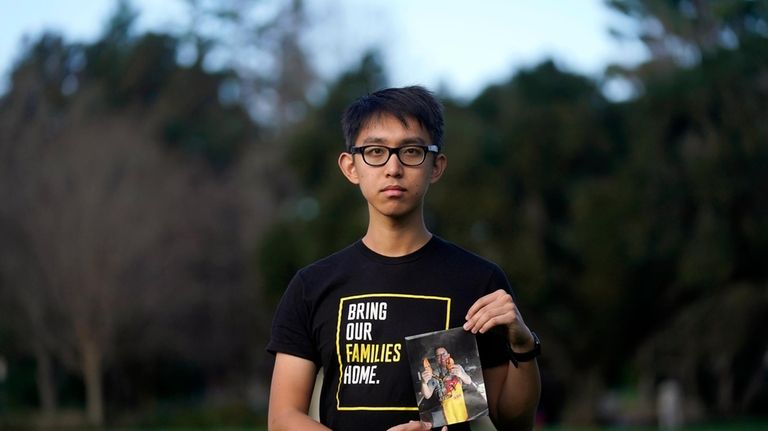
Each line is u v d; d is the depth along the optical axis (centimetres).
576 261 3394
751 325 3294
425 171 334
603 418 3822
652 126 3183
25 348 3897
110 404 4116
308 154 3688
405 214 334
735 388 3597
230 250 4269
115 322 3800
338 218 3516
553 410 3859
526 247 3300
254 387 4431
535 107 3394
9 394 4097
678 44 3716
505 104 3581
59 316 3819
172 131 4812
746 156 3081
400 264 335
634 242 3173
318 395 352
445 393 316
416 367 319
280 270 3672
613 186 3222
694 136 3144
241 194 4362
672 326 3372
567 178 3381
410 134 332
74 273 3747
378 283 333
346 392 325
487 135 3438
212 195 4259
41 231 3781
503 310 317
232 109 5150
